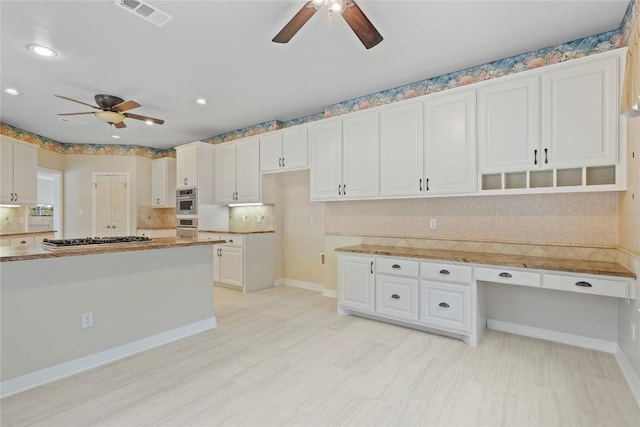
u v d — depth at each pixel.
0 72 3.25
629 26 2.27
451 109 3.13
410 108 3.39
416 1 2.23
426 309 3.10
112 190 6.52
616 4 2.28
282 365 2.53
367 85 3.71
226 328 3.36
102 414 1.92
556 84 2.62
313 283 5.04
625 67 2.32
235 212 5.71
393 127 3.50
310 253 5.07
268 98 4.09
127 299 2.78
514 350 2.77
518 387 2.19
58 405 2.02
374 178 3.64
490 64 3.18
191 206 5.50
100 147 6.47
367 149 3.70
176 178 6.13
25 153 4.82
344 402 2.04
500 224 3.21
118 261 2.73
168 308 3.06
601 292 2.32
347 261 3.66
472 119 3.02
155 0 2.17
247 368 2.49
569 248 2.86
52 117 4.67
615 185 2.42
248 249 4.88
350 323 3.47
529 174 2.82
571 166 2.56
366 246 3.92
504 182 2.89
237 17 2.38
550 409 1.95
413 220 3.77
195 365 2.54
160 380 2.32
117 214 6.54
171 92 3.85
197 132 5.73
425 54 2.99
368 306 3.50
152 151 6.90
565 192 2.63
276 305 4.16
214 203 5.59
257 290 4.97
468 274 2.87
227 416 1.90
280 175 5.31
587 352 2.72
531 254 3.04
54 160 6.07
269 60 3.08
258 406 2.00
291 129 4.55
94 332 2.57
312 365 2.53
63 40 2.67
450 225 3.51
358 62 3.14
